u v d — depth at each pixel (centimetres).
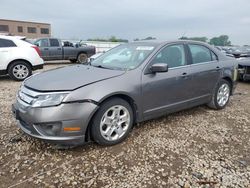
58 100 308
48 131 314
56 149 342
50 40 1499
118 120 358
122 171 297
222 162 322
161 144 365
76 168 301
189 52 459
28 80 368
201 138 390
